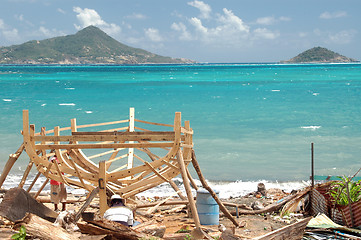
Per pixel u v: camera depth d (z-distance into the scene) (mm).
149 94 53312
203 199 9578
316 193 10297
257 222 9758
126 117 30500
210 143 22031
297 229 7129
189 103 41031
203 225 9445
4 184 14461
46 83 81375
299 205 10727
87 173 9195
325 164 17766
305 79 93312
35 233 6230
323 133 24422
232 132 24984
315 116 31328
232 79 97688
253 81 87500
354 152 19766
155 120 29219
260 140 22703
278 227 9234
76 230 7367
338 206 9508
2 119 29516
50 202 11539
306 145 21406
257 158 18938
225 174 16516
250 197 13234
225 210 9336
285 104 39906
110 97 48594
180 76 117438
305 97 47250
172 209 11070
